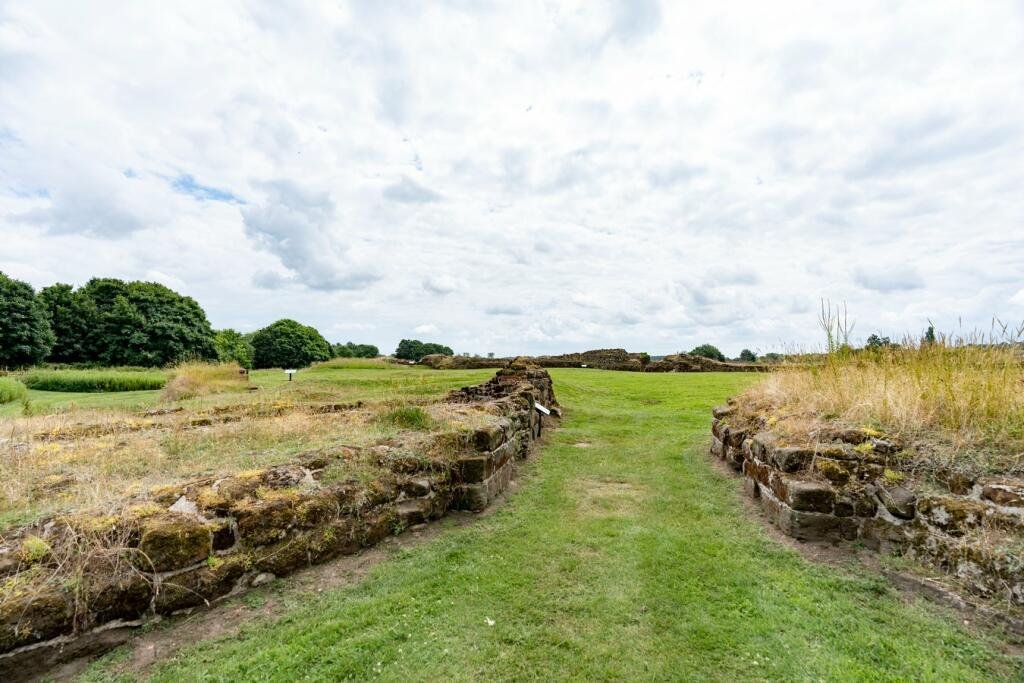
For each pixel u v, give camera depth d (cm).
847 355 723
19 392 1627
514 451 730
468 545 462
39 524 332
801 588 379
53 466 469
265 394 1288
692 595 372
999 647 306
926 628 326
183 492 384
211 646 312
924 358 607
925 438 454
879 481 440
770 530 495
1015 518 349
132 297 4538
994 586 339
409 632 327
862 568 407
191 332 4681
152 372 2628
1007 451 413
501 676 287
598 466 767
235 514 379
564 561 427
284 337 6341
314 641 316
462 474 553
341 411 768
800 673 287
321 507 424
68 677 285
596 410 1371
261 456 505
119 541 324
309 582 390
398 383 1592
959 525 376
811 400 633
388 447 528
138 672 289
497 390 1005
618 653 307
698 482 667
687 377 2169
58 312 4250
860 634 321
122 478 437
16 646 279
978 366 547
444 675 288
